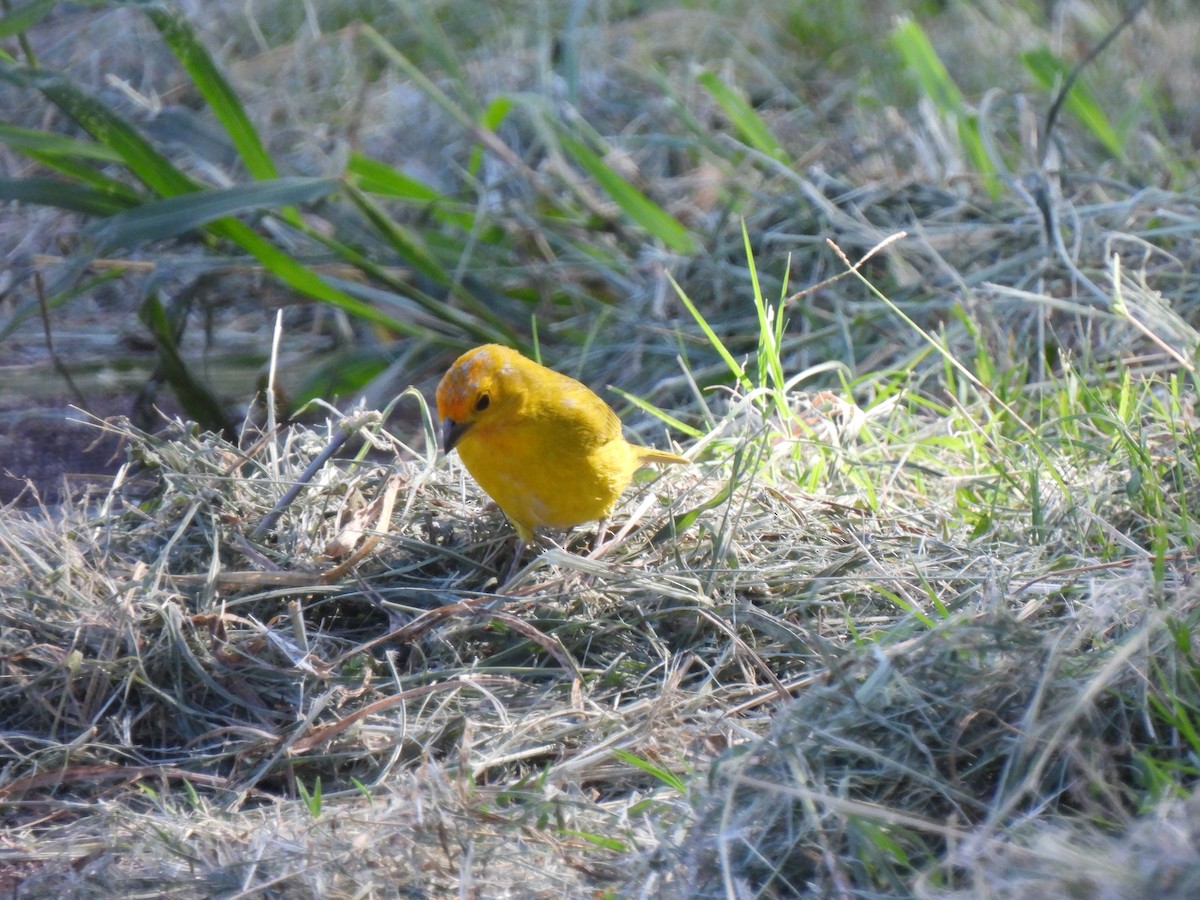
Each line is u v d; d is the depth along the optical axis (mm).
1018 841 5363
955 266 11812
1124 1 18250
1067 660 6133
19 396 11844
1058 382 9781
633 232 13445
